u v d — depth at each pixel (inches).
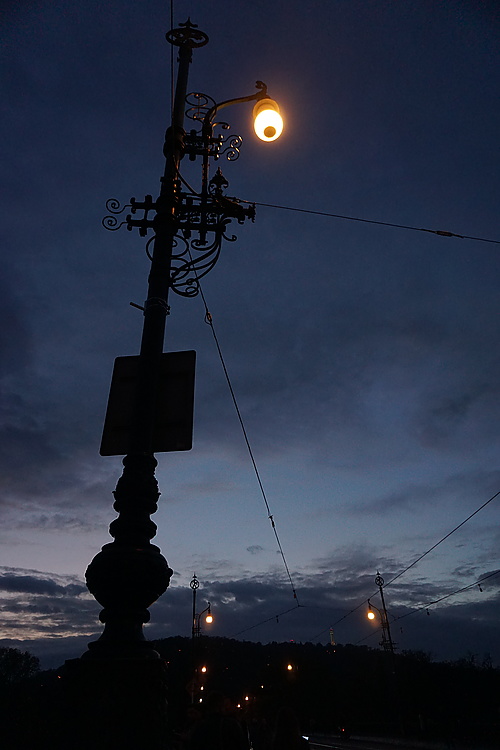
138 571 120.4
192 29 229.3
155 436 148.7
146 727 106.9
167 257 175.6
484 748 877.2
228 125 234.8
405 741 1185.4
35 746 103.1
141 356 154.9
